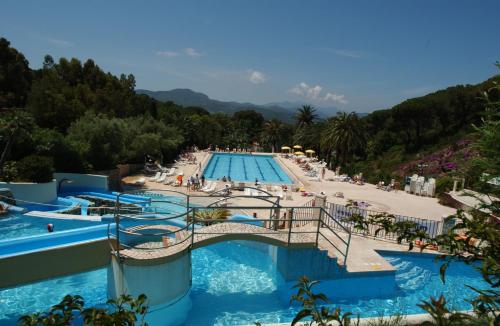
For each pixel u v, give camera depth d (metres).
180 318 7.83
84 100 34.62
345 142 39.59
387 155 51.28
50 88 29.69
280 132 66.50
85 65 42.75
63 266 7.66
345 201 20.36
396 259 10.85
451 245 2.78
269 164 42.59
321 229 11.85
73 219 12.88
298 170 34.81
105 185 20.25
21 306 7.83
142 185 23.36
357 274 9.12
